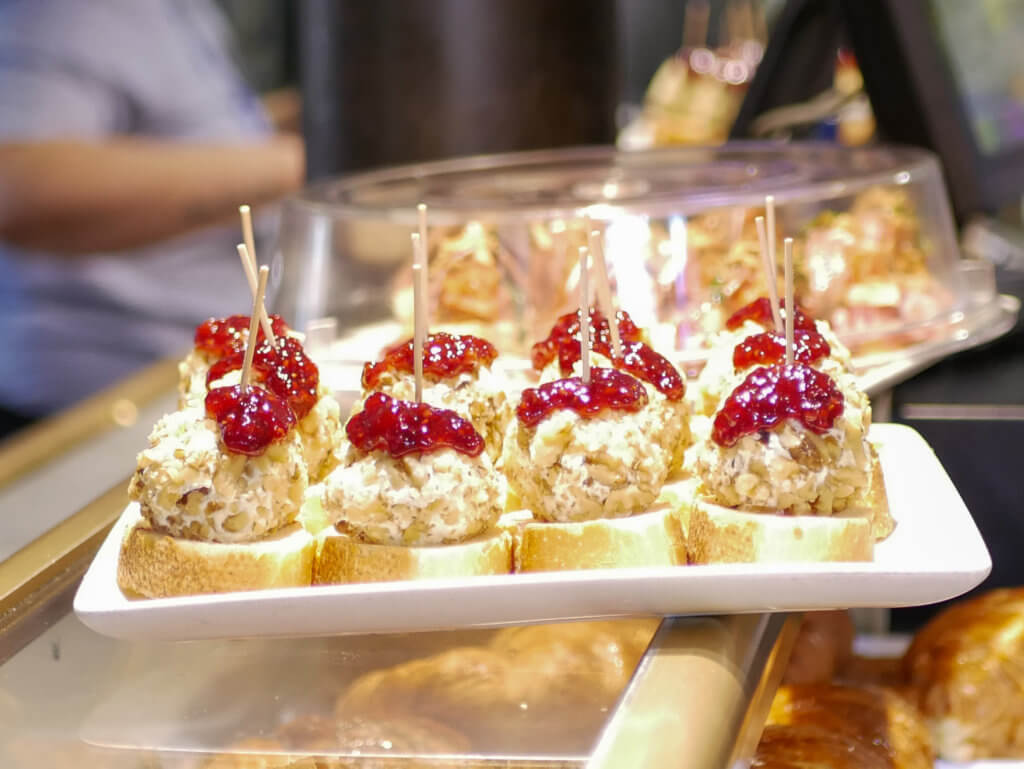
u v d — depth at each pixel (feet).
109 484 5.56
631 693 2.98
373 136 7.55
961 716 4.63
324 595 3.36
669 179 6.47
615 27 7.91
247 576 3.61
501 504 3.85
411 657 3.43
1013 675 4.67
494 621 3.42
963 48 8.36
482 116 7.46
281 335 4.45
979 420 5.69
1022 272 7.63
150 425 6.52
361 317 5.87
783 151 7.21
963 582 3.35
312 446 4.25
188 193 9.66
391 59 7.37
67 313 10.27
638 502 3.85
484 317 5.58
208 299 10.89
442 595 3.35
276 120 12.38
